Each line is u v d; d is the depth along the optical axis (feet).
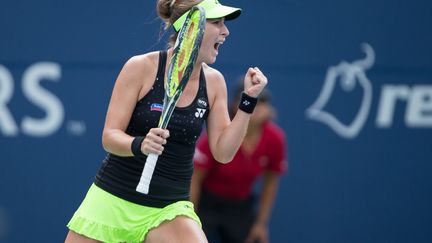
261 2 79.46
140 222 47.75
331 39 80.94
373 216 82.53
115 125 46.09
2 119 75.72
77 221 48.49
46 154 76.48
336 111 81.46
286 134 80.48
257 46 79.51
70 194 76.95
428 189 83.46
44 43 76.02
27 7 75.51
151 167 43.70
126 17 77.10
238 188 75.56
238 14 47.14
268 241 80.59
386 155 82.64
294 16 80.23
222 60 78.74
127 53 77.10
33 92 76.02
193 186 74.59
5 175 75.97
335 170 81.66
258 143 75.00
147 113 46.55
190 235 46.50
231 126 47.52
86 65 76.69
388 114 82.48
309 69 80.69
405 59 82.38
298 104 80.64
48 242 76.74
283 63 80.12
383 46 82.07
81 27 76.48
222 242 77.30
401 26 82.23
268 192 77.61
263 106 74.18
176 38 47.78
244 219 76.23
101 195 48.16
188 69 43.37
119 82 46.44
